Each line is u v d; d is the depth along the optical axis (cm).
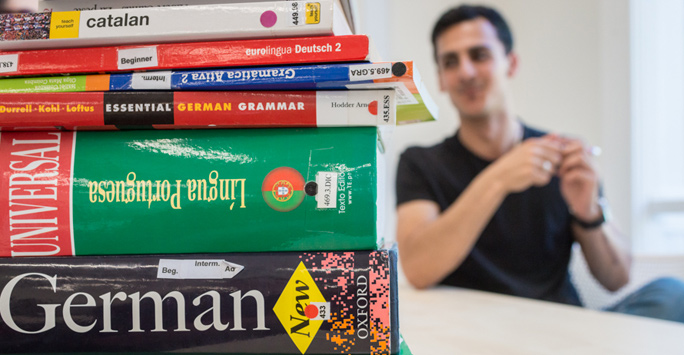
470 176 164
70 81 39
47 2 41
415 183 162
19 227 39
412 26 259
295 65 38
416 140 258
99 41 39
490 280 150
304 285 38
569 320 72
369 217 39
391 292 38
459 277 152
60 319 38
